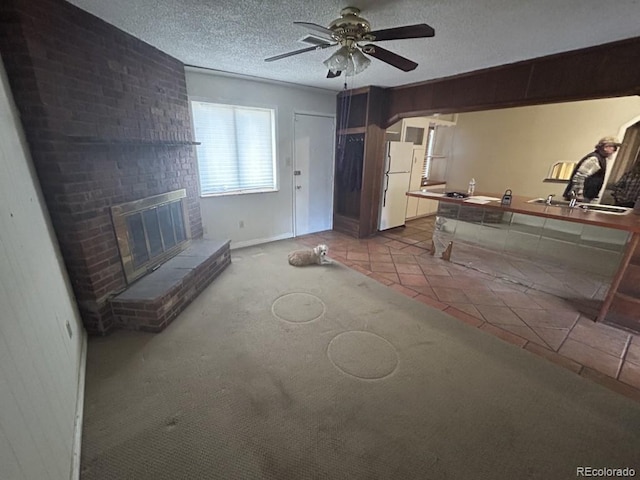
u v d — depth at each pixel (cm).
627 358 211
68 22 184
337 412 165
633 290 241
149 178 268
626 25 206
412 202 611
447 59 287
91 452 140
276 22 212
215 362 200
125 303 225
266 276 336
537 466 138
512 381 189
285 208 472
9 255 109
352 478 132
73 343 178
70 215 194
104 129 216
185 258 303
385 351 215
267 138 425
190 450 142
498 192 586
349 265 378
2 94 149
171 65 295
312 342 223
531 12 189
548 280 315
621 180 425
